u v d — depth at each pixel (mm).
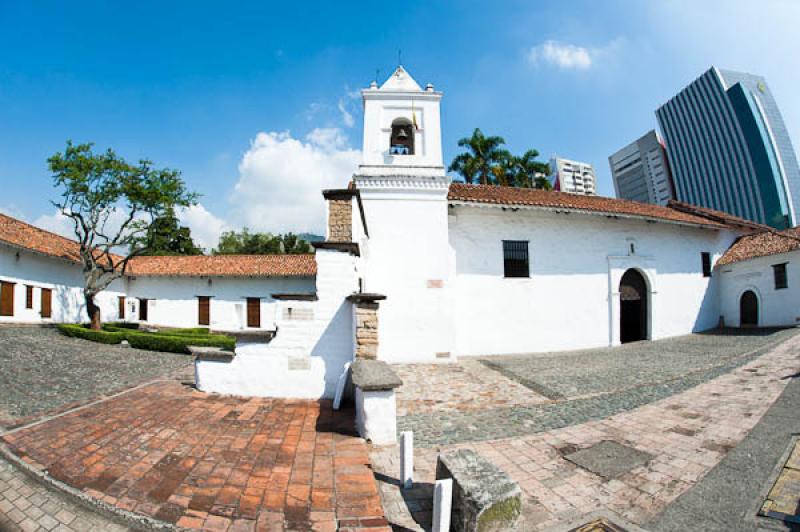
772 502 3746
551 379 9250
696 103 64438
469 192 14594
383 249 12008
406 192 12258
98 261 21609
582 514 3635
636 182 72562
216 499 3523
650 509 3719
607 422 6168
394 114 13023
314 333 6738
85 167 17844
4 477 4051
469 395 7883
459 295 13383
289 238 44594
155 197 19328
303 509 3400
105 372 9750
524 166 24938
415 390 8281
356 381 5027
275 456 4395
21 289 17359
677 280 17125
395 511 3541
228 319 21750
